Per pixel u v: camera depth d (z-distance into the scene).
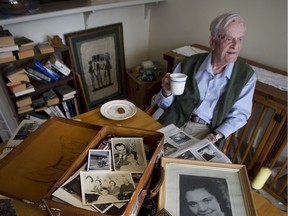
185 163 0.77
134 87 2.52
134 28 2.61
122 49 2.60
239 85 1.29
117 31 2.46
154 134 0.80
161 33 2.58
